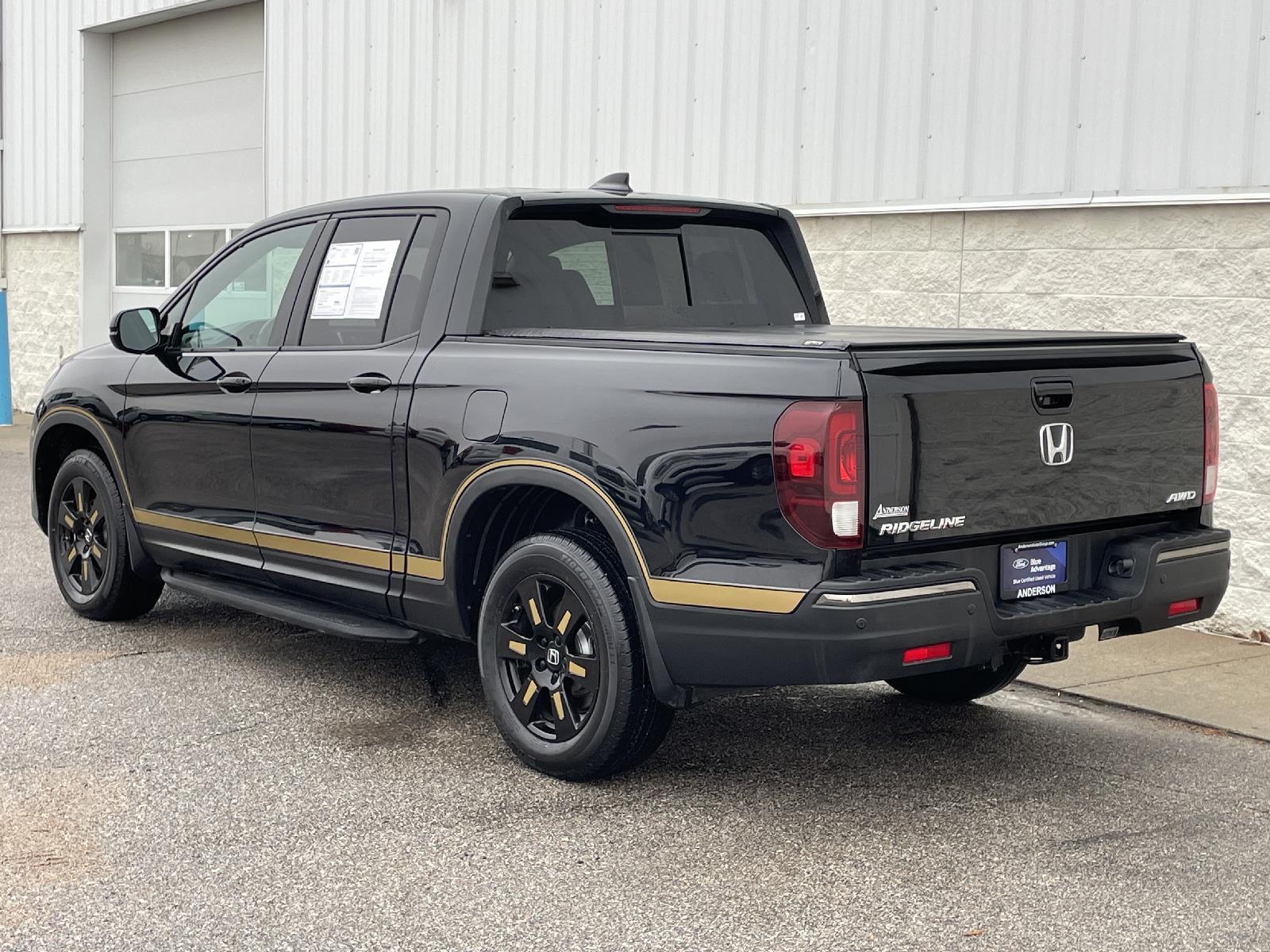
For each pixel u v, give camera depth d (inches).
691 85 353.4
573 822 168.1
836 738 203.0
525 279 198.1
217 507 227.9
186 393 231.3
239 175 537.3
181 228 568.1
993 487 163.3
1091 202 275.6
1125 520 179.8
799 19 327.3
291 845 159.6
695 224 218.1
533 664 183.6
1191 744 202.7
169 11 543.8
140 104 583.2
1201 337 264.7
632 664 172.1
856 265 319.6
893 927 140.7
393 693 219.9
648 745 177.3
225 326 232.4
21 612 268.2
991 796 179.2
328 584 210.8
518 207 197.6
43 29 616.7
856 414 152.6
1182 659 247.1
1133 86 270.4
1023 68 286.7
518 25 400.8
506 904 145.1
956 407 159.6
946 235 302.4
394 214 209.9
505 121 407.8
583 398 174.4
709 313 216.1
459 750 193.9
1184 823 170.4
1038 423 167.0
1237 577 263.1
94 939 135.8
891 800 177.0
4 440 525.3
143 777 180.4
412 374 195.0
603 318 203.9
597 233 206.4
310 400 208.7
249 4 523.8
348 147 464.1
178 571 244.8
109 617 260.2
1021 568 168.9
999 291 294.2
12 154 645.3
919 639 154.9
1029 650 170.4
